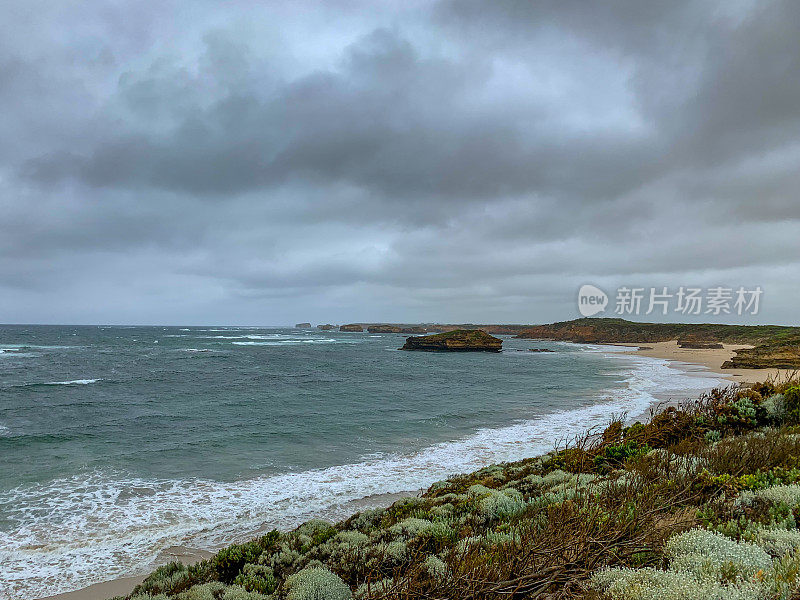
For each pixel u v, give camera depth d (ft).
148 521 43.83
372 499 49.39
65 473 59.06
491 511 25.02
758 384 46.98
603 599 12.11
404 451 69.26
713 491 19.08
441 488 39.96
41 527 42.42
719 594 10.89
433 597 13.99
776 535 14.24
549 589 13.39
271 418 96.22
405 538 24.08
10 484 54.65
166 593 25.18
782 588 11.04
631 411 100.07
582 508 17.47
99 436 79.77
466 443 73.67
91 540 39.86
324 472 58.95
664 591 11.19
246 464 62.90
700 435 36.35
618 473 25.76
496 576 14.05
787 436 28.66
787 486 18.34
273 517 44.83
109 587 32.76
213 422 91.97
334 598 18.63
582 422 89.61
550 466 36.73
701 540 13.80
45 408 108.47
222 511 46.29
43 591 32.35
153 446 72.95
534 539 15.69
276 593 20.76
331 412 103.30
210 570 27.78
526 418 94.94
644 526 15.49
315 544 28.09
